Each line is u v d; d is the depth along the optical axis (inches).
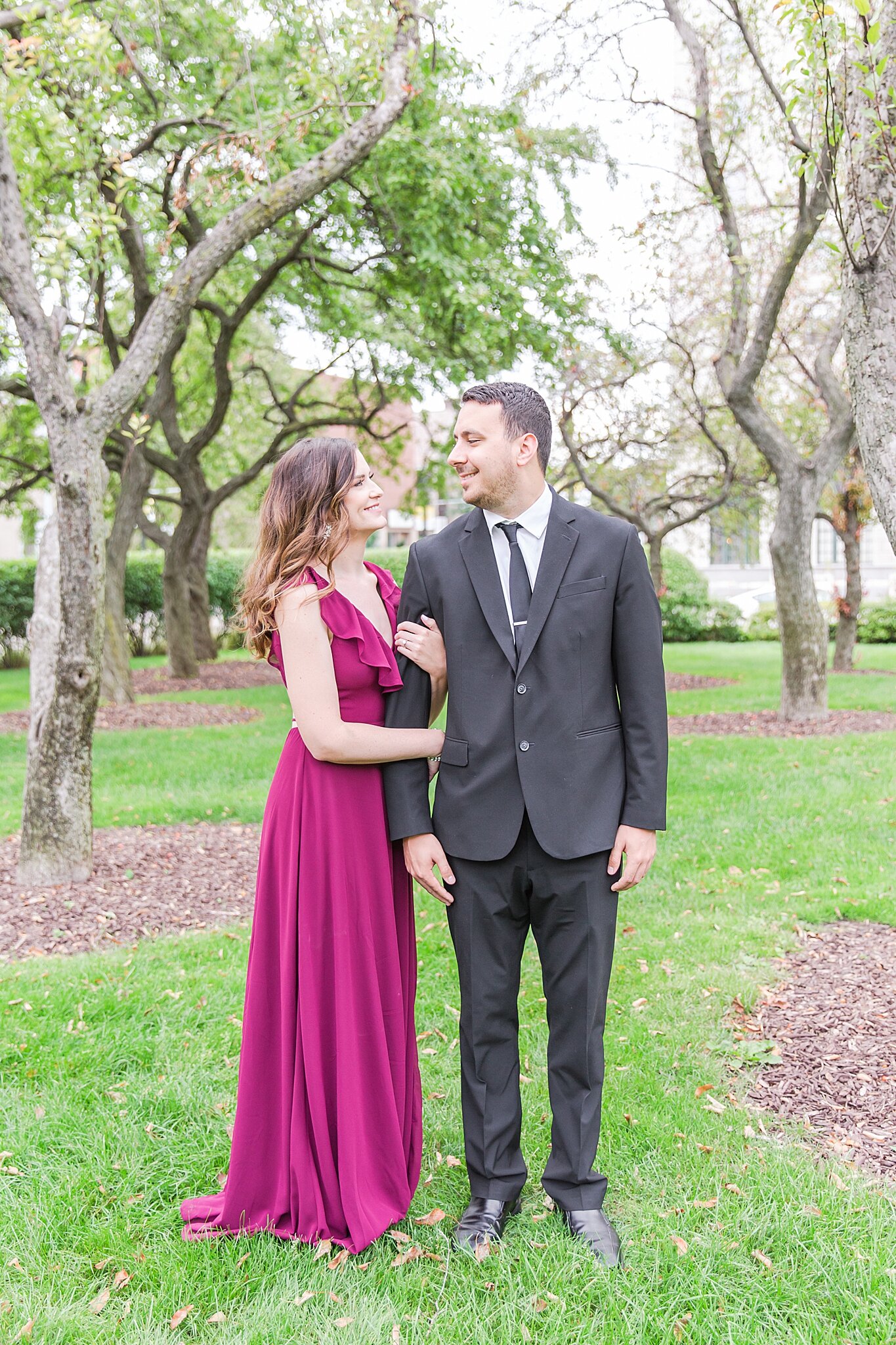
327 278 478.9
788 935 167.2
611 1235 88.2
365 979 90.8
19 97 214.2
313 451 90.8
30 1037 131.3
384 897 92.2
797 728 377.7
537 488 89.2
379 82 255.3
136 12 279.6
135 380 196.4
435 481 610.2
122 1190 98.3
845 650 621.9
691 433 537.3
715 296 443.5
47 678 205.0
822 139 127.6
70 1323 79.4
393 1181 91.7
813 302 478.6
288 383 764.6
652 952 159.9
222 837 246.8
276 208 206.1
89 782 211.5
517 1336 77.0
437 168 370.6
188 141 349.4
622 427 466.3
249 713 470.6
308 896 89.4
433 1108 115.1
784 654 400.5
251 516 1052.5
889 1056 122.9
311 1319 79.6
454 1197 97.3
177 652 637.9
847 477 564.1
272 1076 92.9
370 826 91.7
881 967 150.8
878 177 112.1
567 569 87.6
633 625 87.5
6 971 157.8
